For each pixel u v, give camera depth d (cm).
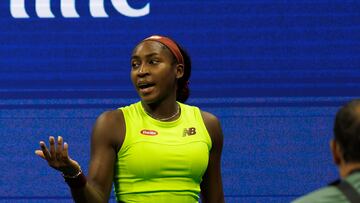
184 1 1245
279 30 1242
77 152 1224
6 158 1220
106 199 777
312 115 1234
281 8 1245
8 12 1240
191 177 793
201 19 1241
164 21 1241
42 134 1226
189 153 788
